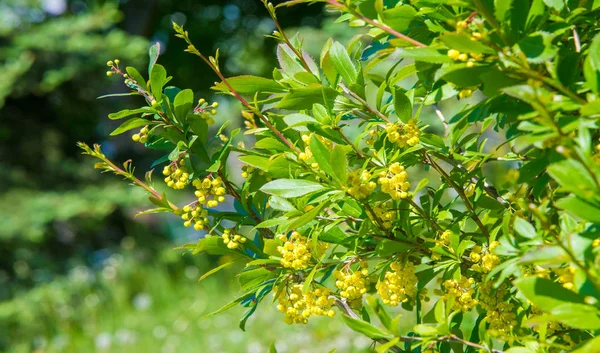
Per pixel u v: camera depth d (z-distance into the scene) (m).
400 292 1.14
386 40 1.16
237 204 1.22
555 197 1.12
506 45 1.05
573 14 1.07
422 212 1.16
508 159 1.19
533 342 1.08
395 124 1.14
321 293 1.15
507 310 1.12
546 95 1.03
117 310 3.66
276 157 1.15
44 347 3.32
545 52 1.03
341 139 1.15
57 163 4.86
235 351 2.88
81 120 5.18
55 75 4.48
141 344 3.12
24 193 4.45
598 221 1.00
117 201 4.57
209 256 4.49
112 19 4.70
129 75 1.18
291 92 1.16
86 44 4.52
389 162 1.13
